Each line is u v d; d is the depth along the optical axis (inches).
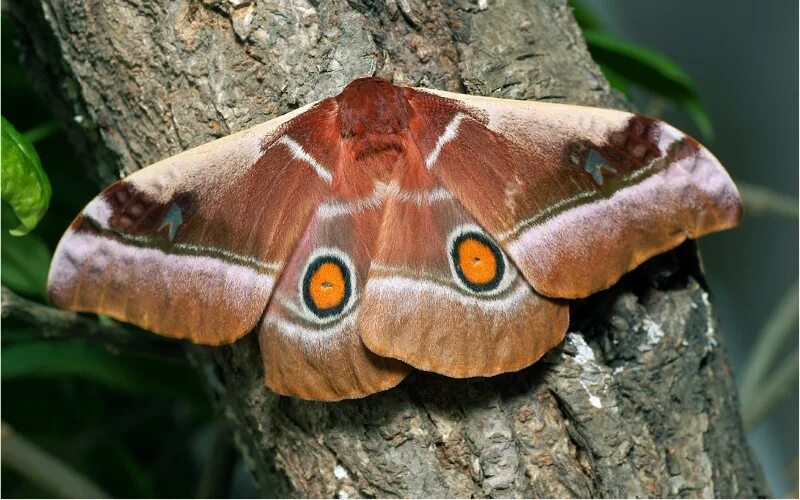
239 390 17.6
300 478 17.3
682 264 17.4
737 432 18.1
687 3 25.9
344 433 17.0
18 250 19.3
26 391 21.6
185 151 16.9
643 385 17.3
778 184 25.6
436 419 16.9
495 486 16.9
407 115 16.9
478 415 16.9
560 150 16.8
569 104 17.1
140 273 16.7
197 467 23.6
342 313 16.8
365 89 16.9
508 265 16.8
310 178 16.9
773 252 26.6
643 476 17.2
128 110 17.5
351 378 16.7
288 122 17.0
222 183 16.9
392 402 16.9
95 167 19.5
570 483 17.1
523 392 17.0
